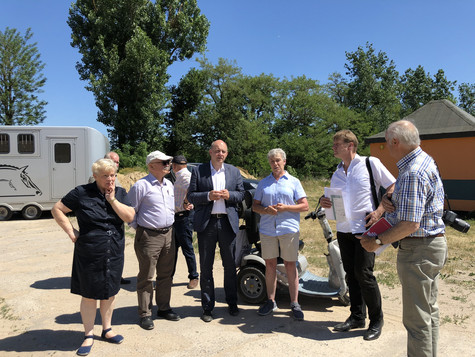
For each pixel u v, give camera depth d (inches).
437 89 2194.9
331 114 1461.6
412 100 2219.5
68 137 485.7
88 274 133.8
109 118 1147.9
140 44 1098.1
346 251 153.6
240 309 182.1
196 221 170.6
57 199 484.4
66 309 181.5
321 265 256.4
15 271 249.1
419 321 110.3
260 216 177.5
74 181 487.2
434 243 109.2
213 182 171.3
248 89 1520.7
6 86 1259.2
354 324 155.9
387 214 119.6
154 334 152.6
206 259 170.4
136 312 178.4
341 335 150.2
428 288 110.0
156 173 163.5
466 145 494.0
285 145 1386.6
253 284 189.3
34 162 478.0
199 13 1330.0
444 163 514.3
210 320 165.9
